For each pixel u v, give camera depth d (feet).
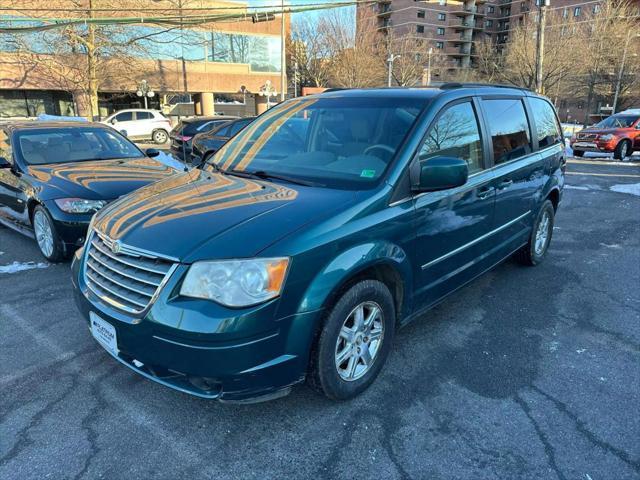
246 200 9.17
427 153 10.30
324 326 8.29
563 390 9.91
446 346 11.64
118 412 9.05
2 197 20.07
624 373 10.57
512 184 13.58
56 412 9.03
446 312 13.55
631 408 9.34
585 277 16.48
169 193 10.06
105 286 8.57
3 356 10.95
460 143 11.50
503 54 153.07
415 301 10.46
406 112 10.76
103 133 22.27
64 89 90.89
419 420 8.91
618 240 21.39
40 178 17.65
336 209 8.64
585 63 118.52
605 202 30.63
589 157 62.23
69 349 11.28
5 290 14.73
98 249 9.09
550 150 16.53
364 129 10.88
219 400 7.78
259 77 122.93
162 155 29.35
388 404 9.36
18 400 9.37
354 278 8.80
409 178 9.75
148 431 8.55
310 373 8.57
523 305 14.10
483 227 12.41
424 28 250.57
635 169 48.34
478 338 12.06
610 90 134.62
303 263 7.79
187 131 46.60
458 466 7.82
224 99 128.47
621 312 13.71
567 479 7.57
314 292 7.91
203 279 7.48
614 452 8.15
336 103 11.97
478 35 272.72
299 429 8.63
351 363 9.15
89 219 16.19
